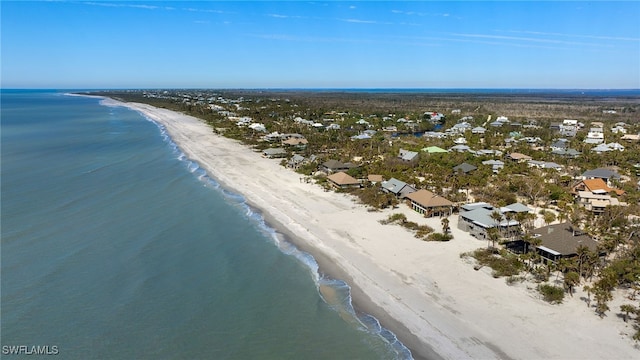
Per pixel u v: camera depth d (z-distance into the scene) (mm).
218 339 39281
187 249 58250
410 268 53594
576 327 41062
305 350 38125
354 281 50656
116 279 49125
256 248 59562
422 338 39906
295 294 47500
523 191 85125
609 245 56531
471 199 82562
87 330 39750
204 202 79500
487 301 45750
